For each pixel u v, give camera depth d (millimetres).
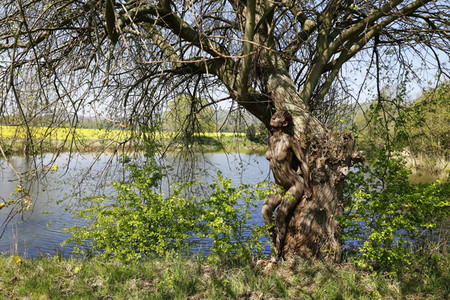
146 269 5000
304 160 5262
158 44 5934
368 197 5156
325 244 5270
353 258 5184
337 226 5336
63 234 8688
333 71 5859
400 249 4875
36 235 8547
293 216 5387
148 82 6574
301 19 6344
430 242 5406
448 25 5707
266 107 5945
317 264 5066
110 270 4934
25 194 3703
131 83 6840
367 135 6445
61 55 5574
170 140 7414
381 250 4844
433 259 5055
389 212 4938
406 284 4648
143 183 5375
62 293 4348
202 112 7824
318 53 5891
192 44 5605
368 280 4594
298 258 5219
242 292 4352
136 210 5184
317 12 5828
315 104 5875
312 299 4207
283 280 4680
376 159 5863
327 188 5266
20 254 7211
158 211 5105
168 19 5043
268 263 5184
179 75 6766
